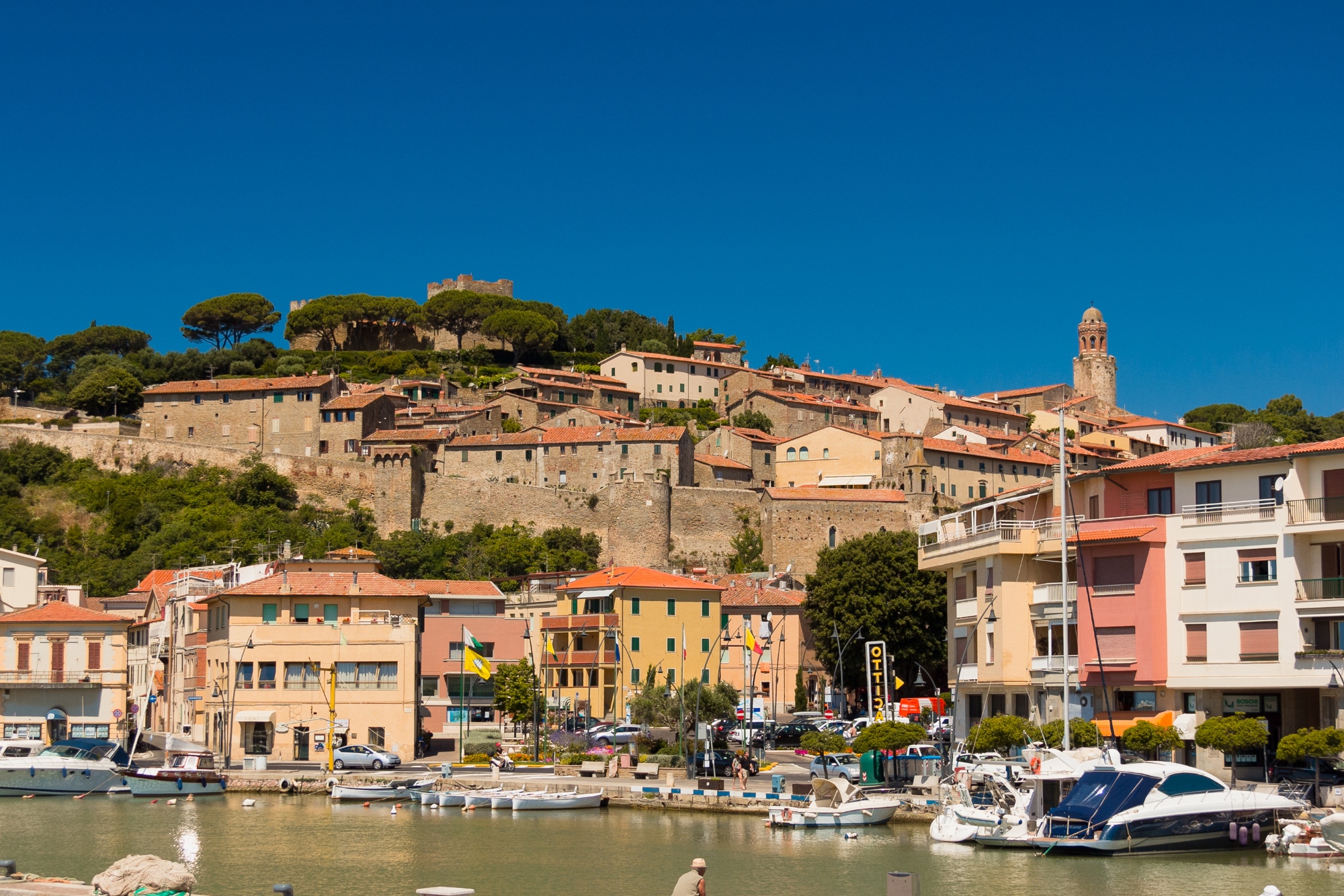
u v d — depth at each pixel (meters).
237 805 91.06
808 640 151.50
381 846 73.88
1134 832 64.75
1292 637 75.00
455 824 81.69
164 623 133.50
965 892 59.06
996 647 86.44
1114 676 80.12
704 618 140.75
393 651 107.81
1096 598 81.62
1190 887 58.56
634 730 114.50
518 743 114.69
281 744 106.19
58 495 196.12
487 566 179.25
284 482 196.50
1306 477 76.56
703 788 88.19
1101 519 83.19
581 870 66.81
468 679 129.88
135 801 93.81
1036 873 62.38
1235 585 77.38
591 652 134.75
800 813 77.50
